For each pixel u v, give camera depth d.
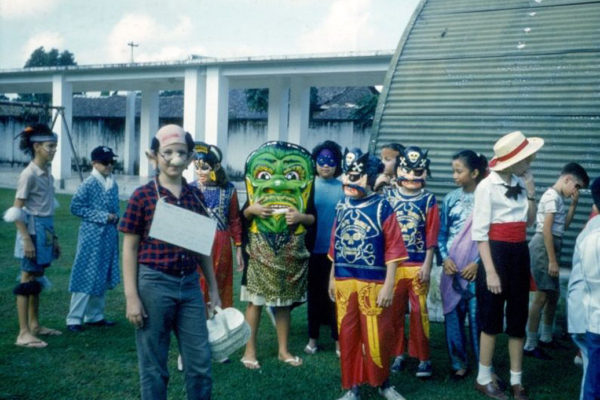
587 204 5.34
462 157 4.53
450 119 6.09
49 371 4.29
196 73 16.11
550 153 5.57
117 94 33.66
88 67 18.14
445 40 6.73
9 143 30.94
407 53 6.83
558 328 5.46
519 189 4.05
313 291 4.96
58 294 6.41
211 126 15.99
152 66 16.84
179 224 3.20
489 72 6.22
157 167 3.34
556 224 4.96
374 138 6.36
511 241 4.00
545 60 6.02
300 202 4.59
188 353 3.28
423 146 6.08
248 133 24.88
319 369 4.56
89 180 5.33
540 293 4.95
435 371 4.63
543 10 6.50
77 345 4.86
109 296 6.47
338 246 4.04
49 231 4.94
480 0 7.07
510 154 3.94
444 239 4.60
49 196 4.95
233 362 4.67
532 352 4.98
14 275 7.15
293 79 17.39
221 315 3.43
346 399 3.90
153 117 22.66
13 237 9.77
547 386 4.30
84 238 5.24
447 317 4.51
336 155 5.02
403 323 4.63
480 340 4.20
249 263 4.61
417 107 6.33
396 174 4.81
